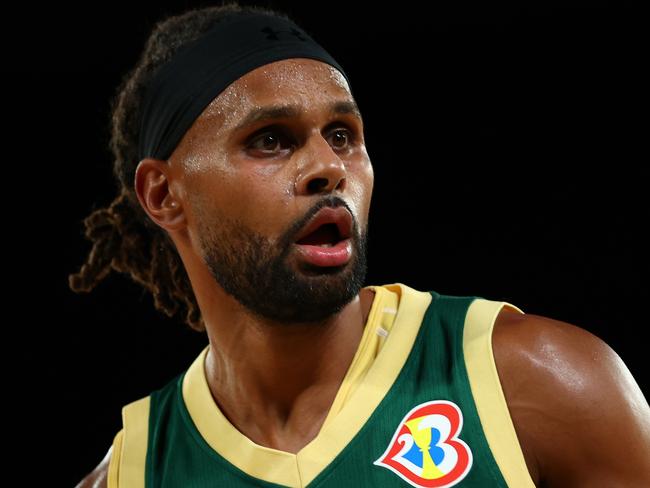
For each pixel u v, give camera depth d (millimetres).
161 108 3904
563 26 10961
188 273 4020
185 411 4102
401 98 11281
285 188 3494
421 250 11266
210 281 3871
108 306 10859
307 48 3754
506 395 3488
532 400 3432
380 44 11148
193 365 4301
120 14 10406
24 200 11016
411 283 11211
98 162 10961
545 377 3432
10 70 10859
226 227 3623
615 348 10766
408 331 3881
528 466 3395
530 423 3412
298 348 3734
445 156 11312
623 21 10844
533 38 11070
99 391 10820
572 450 3338
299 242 3514
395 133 11328
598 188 11023
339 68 3889
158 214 3992
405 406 3629
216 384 4070
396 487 3451
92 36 10617
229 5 4270
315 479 3590
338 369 3822
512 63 11133
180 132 3783
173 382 4395
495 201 11227
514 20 11023
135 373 10789
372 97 11297
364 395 3707
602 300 10859
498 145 11250
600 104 11016
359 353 3838
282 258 3484
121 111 4379
